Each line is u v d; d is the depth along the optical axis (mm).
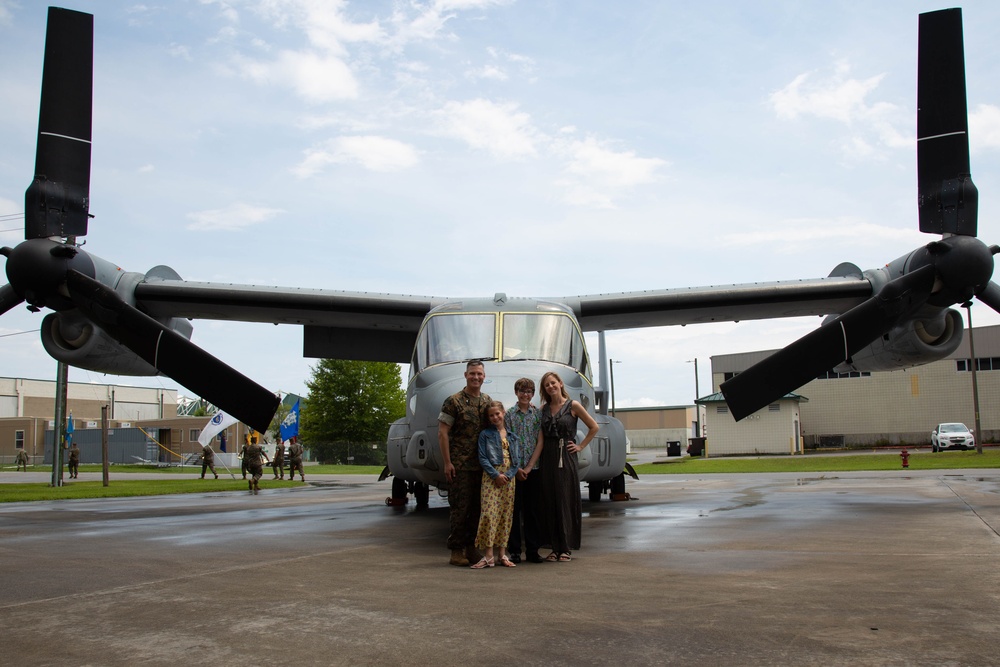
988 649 3746
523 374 8797
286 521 10523
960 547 6914
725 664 3613
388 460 11734
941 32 10398
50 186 10484
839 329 10500
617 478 13672
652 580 5578
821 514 10188
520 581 5668
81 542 8070
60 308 10883
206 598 5125
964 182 10328
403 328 13719
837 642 3900
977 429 37906
